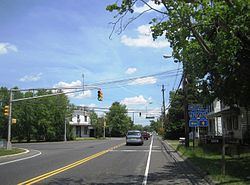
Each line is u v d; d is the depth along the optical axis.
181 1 11.69
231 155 21.56
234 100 18.75
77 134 96.81
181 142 41.88
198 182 12.70
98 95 35.03
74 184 12.09
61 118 71.12
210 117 47.38
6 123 66.06
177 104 62.50
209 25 12.59
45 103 68.75
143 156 24.95
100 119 100.94
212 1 11.95
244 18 11.86
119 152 29.33
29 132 67.06
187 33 12.52
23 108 67.19
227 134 36.06
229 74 15.62
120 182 12.61
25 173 15.30
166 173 15.35
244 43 13.40
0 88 69.62
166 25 12.29
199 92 21.89
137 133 43.84
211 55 13.33
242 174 13.33
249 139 29.73
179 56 13.30
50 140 70.31
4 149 34.06
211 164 17.22
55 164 19.33
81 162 20.31
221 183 11.33
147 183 12.43
